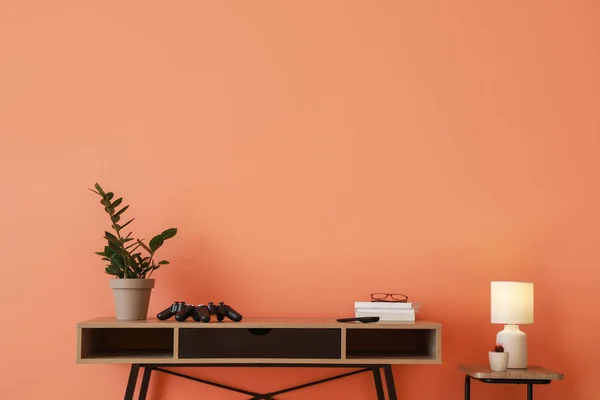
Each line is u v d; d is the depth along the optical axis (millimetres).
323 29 2900
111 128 2811
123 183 2793
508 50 2916
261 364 2461
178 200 2801
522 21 2906
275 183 2828
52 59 2820
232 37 2879
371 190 2842
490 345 2795
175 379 2744
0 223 2736
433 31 2916
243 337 2369
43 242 2744
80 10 2850
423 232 2834
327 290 2793
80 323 2320
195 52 2865
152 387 2734
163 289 2768
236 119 2848
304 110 2865
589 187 2873
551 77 2908
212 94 2850
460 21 2924
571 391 2795
